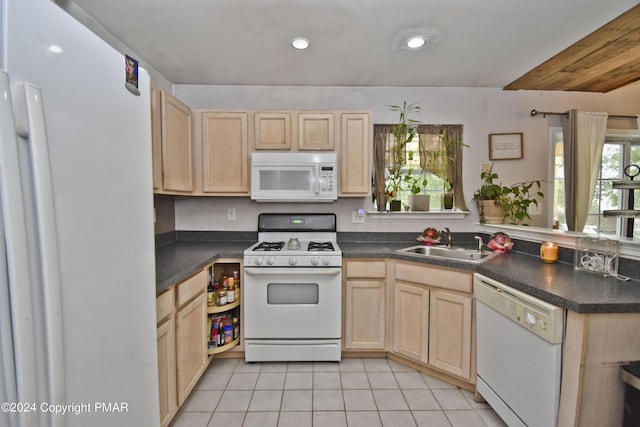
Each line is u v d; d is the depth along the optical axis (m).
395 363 2.06
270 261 1.99
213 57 2.02
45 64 0.60
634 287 1.21
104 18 1.58
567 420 1.08
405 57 2.01
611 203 2.71
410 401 1.67
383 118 2.54
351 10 1.51
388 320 2.08
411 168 2.58
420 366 1.96
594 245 1.44
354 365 2.04
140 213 0.94
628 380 1.03
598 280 1.31
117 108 0.83
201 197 2.56
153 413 1.01
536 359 1.19
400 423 1.51
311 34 1.74
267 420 1.53
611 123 2.57
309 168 2.21
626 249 1.35
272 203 2.58
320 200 2.34
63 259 0.64
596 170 2.46
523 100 2.56
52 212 0.59
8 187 0.51
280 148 2.27
